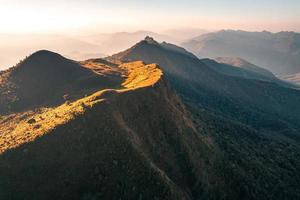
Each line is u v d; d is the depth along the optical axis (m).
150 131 109.25
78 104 107.56
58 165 83.75
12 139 95.25
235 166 124.38
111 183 83.56
